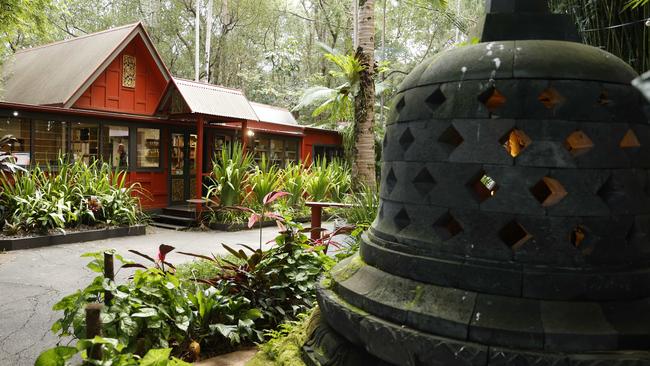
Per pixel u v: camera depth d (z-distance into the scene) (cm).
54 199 927
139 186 1225
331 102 1517
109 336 293
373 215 716
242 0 2552
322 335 248
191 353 354
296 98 2716
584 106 191
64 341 414
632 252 196
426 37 2909
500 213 195
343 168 1664
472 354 177
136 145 1243
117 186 1112
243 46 2766
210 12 2380
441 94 217
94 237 938
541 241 190
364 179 1056
